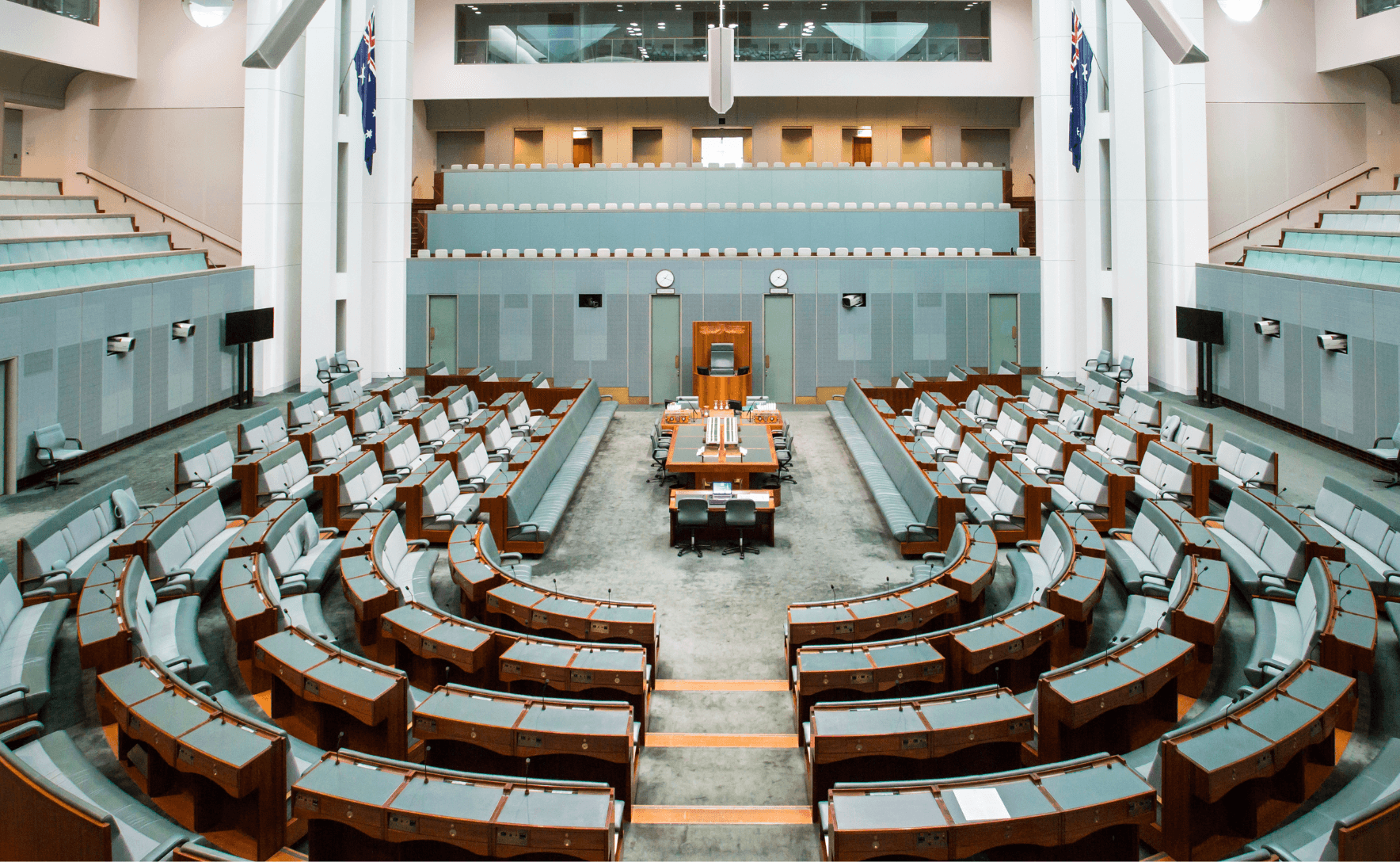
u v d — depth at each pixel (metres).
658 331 23.56
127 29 22.98
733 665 9.80
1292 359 18.03
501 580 10.22
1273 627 9.23
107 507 11.72
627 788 6.86
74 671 8.90
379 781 5.83
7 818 5.55
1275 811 6.62
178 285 18.45
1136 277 21.34
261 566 9.74
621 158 30.31
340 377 19.91
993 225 24.78
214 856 5.25
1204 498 13.03
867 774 6.94
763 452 15.14
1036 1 23.84
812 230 24.59
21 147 23.56
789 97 30.03
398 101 23.95
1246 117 23.34
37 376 14.38
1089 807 5.51
